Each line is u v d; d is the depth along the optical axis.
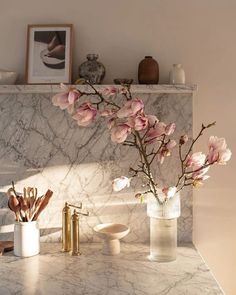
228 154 1.43
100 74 1.81
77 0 1.91
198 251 1.82
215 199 1.90
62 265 1.58
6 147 1.88
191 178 1.51
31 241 1.69
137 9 1.90
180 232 1.85
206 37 1.89
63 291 1.33
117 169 1.85
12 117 1.88
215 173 1.90
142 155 1.61
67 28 1.90
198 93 1.90
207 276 1.45
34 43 1.90
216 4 1.89
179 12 1.89
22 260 1.64
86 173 1.86
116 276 1.46
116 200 1.86
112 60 1.91
